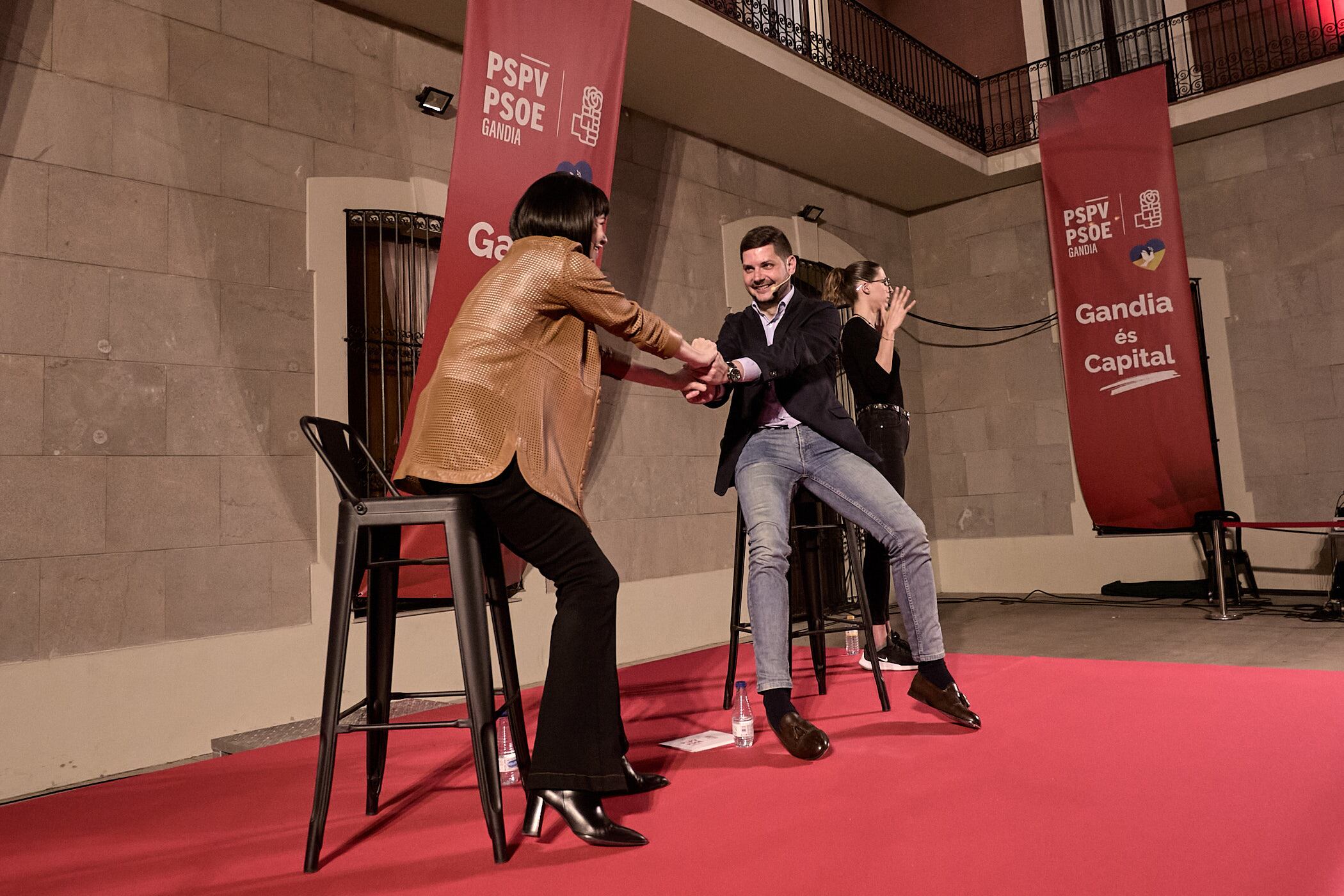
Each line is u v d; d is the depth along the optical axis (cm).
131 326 380
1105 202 682
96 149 378
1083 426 688
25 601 339
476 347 178
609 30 445
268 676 401
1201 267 745
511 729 203
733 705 321
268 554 412
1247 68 761
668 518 611
